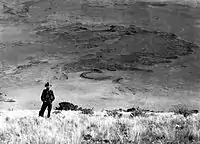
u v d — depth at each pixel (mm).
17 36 139125
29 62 109312
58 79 94375
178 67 110188
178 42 137250
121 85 91625
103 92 85125
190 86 93500
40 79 94000
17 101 75938
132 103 78375
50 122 11039
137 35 144000
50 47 126375
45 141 6988
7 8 183750
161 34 146625
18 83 90062
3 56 113625
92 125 9828
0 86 86875
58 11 182625
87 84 90875
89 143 6914
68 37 139125
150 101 80438
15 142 7172
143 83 94375
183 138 6832
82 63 109688
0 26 152250
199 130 7316
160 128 8281
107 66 107375
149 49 128375
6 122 11500
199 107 77312
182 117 11344
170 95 85562
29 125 10156
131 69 105688
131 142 6785
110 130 8406
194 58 120188
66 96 80812
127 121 10617
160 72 104625
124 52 124000
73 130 8531
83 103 76500
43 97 14922
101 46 129875
